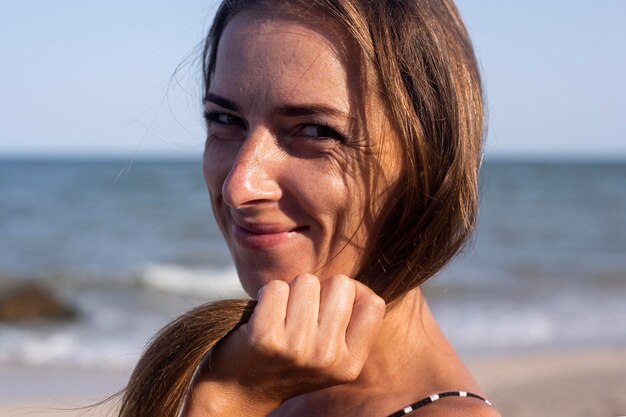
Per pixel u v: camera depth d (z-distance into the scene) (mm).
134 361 10062
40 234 26094
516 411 7812
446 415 1445
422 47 1539
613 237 25844
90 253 22359
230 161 1651
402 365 1601
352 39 1495
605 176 52469
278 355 1335
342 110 1493
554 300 14969
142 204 34219
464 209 1574
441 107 1549
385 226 1568
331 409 1612
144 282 17469
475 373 9453
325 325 1358
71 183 45438
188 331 1412
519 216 31047
